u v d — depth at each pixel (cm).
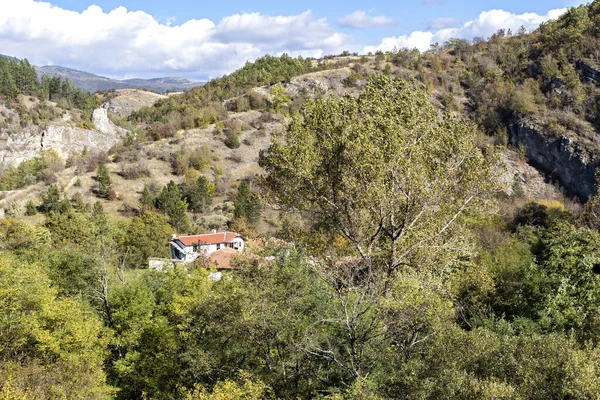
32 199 7838
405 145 1792
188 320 2003
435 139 1922
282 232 2314
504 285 2575
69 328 2091
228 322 1666
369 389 1279
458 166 1986
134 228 5344
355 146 1748
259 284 1762
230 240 5403
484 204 2088
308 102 2019
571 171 7081
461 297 2383
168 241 5581
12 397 1364
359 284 1722
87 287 3111
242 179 8075
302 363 1686
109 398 2242
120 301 2669
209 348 1831
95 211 6141
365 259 1870
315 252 2128
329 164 1912
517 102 8056
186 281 2709
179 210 6306
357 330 1512
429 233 1992
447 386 1112
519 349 1225
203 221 6512
